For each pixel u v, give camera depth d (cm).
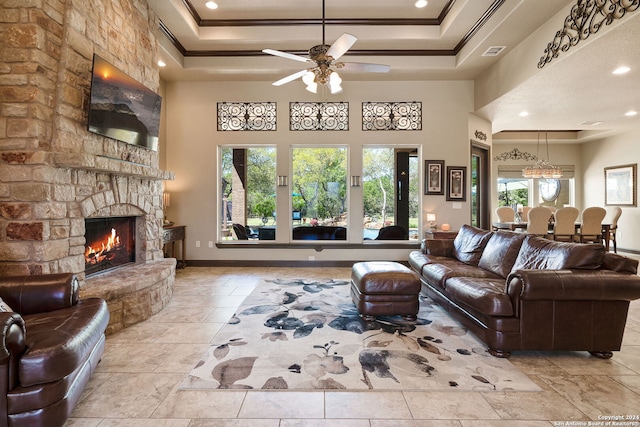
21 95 262
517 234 354
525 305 247
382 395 201
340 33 499
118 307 303
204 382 215
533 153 975
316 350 262
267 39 502
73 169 293
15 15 262
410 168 632
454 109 612
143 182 403
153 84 421
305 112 611
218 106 609
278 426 173
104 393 203
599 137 886
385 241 625
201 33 502
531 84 466
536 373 229
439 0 447
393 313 325
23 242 260
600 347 249
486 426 173
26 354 157
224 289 451
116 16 349
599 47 353
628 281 238
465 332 301
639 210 790
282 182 609
